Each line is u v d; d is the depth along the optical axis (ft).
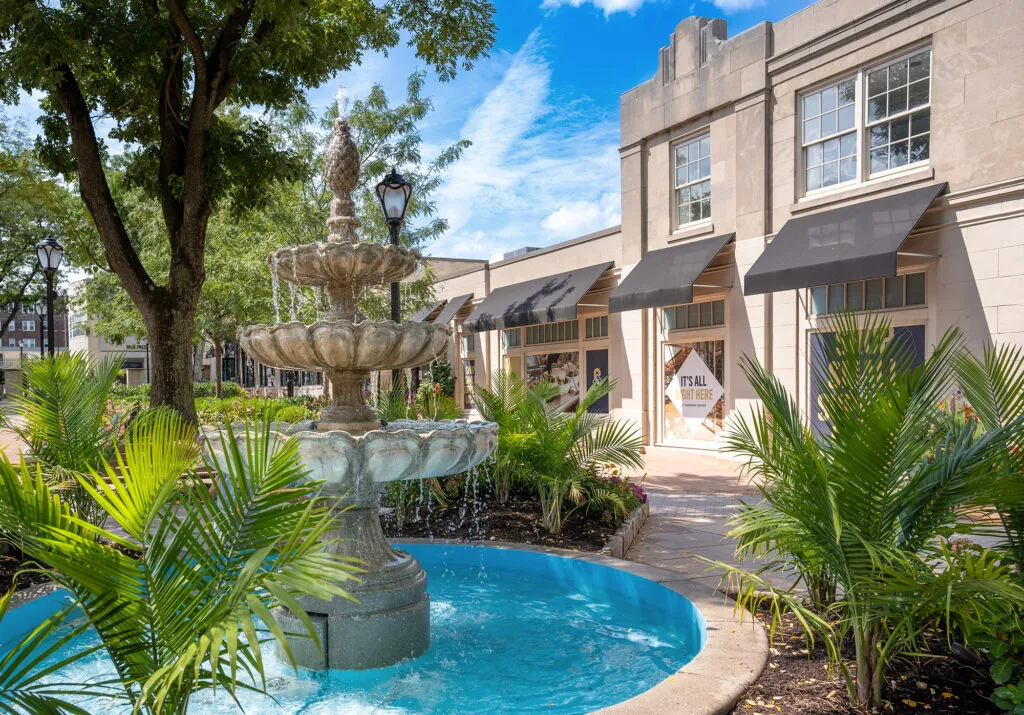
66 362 21.18
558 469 23.53
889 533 10.92
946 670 11.69
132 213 70.79
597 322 57.31
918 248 35.58
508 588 19.81
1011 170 31.81
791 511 11.39
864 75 38.45
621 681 13.44
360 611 14.42
